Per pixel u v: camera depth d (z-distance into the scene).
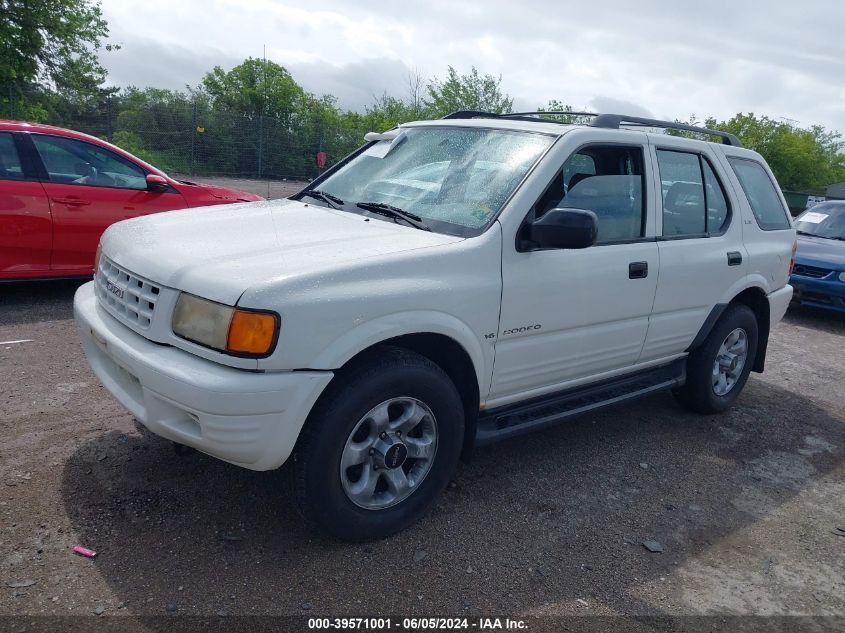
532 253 3.32
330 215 3.55
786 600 2.94
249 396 2.47
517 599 2.75
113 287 3.07
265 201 4.11
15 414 3.90
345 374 2.78
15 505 3.01
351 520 2.89
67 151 6.39
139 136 22.02
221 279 2.59
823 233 9.73
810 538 3.47
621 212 3.87
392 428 2.96
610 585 2.90
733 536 3.42
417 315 2.87
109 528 2.92
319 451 2.71
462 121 4.07
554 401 3.79
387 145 4.20
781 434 4.87
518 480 3.76
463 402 3.34
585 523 3.38
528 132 3.70
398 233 3.21
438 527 3.20
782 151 43.22
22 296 6.52
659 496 3.75
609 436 4.52
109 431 3.79
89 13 23.03
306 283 2.60
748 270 4.73
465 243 3.12
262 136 23.16
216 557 2.80
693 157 4.44
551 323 3.46
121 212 6.61
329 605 2.59
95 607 2.46
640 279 3.87
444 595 2.72
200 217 3.52
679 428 4.78
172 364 2.60
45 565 2.65
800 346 7.65
